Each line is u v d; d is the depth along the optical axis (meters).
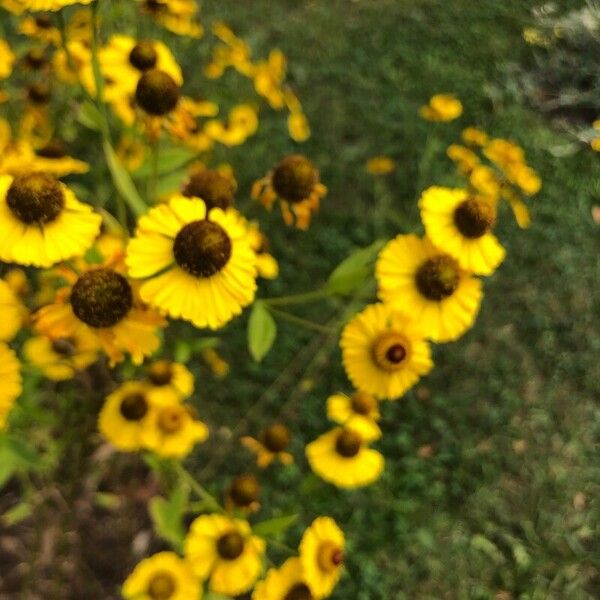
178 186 0.32
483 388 0.59
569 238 0.69
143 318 0.23
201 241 0.22
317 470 0.35
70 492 0.38
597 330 0.64
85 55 0.32
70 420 0.33
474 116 0.77
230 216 0.24
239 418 0.53
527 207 0.70
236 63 0.47
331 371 0.56
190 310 0.23
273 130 0.68
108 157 0.26
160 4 0.41
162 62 0.33
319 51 0.79
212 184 0.30
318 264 0.60
